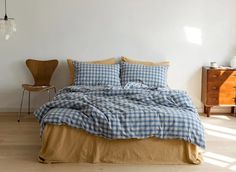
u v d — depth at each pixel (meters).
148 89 4.05
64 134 3.14
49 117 3.12
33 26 4.85
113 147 3.16
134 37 4.92
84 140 3.16
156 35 4.92
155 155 3.17
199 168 3.09
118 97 3.59
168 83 5.04
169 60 4.98
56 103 3.37
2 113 4.94
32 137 3.87
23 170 3.00
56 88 5.03
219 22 4.88
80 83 4.53
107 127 3.06
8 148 3.53
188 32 4.90
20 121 4.52
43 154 3.17
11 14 4.80
